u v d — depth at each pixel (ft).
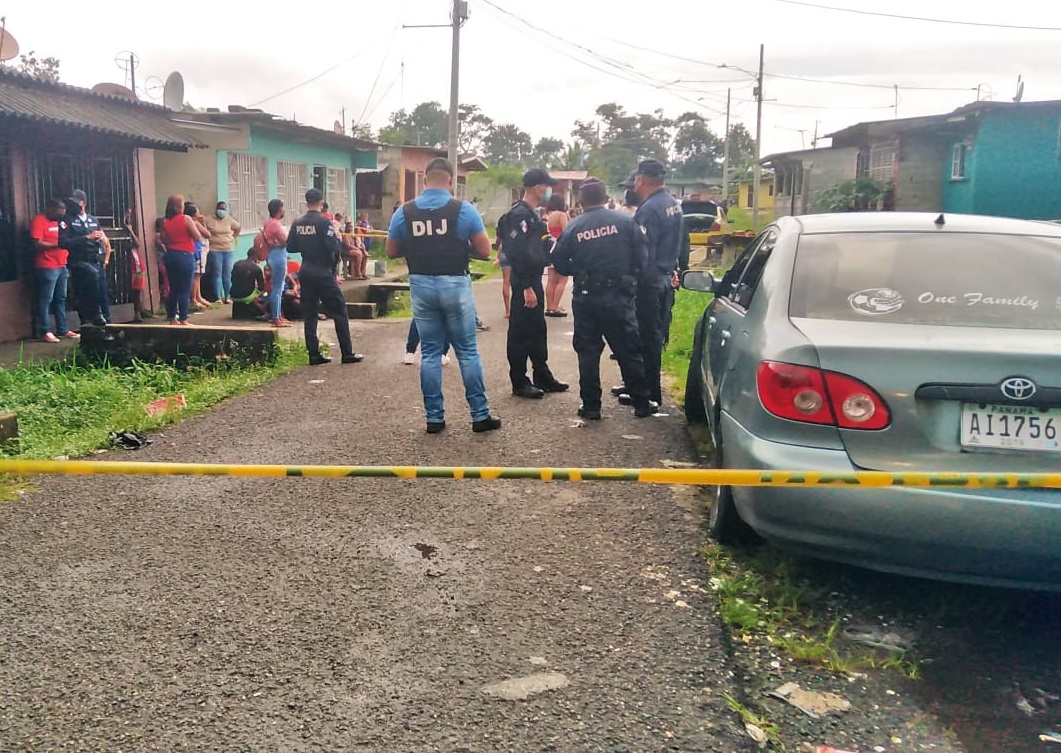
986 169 81.56
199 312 43.98
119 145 37.93
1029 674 10.45
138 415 21.50
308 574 12.75
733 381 13.19
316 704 9.57
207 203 51.52
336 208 74.28
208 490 16.33
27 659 10.40
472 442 19.69
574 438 20.10
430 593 12.19
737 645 10.96
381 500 15.88
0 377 24.61
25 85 33.22
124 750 8.75
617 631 11.19
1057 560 10.23
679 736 9.11
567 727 9.22
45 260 32.53
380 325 40.78
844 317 12.30
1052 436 10.53
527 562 13.24
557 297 43.04
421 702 9.62
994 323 11.87
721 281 19.62
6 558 13.21
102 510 15.24
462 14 71.67
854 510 10.73
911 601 12.11
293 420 21.71
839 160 114.32
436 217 19.57
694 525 14.73
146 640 10.85
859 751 8.97
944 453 10.74
